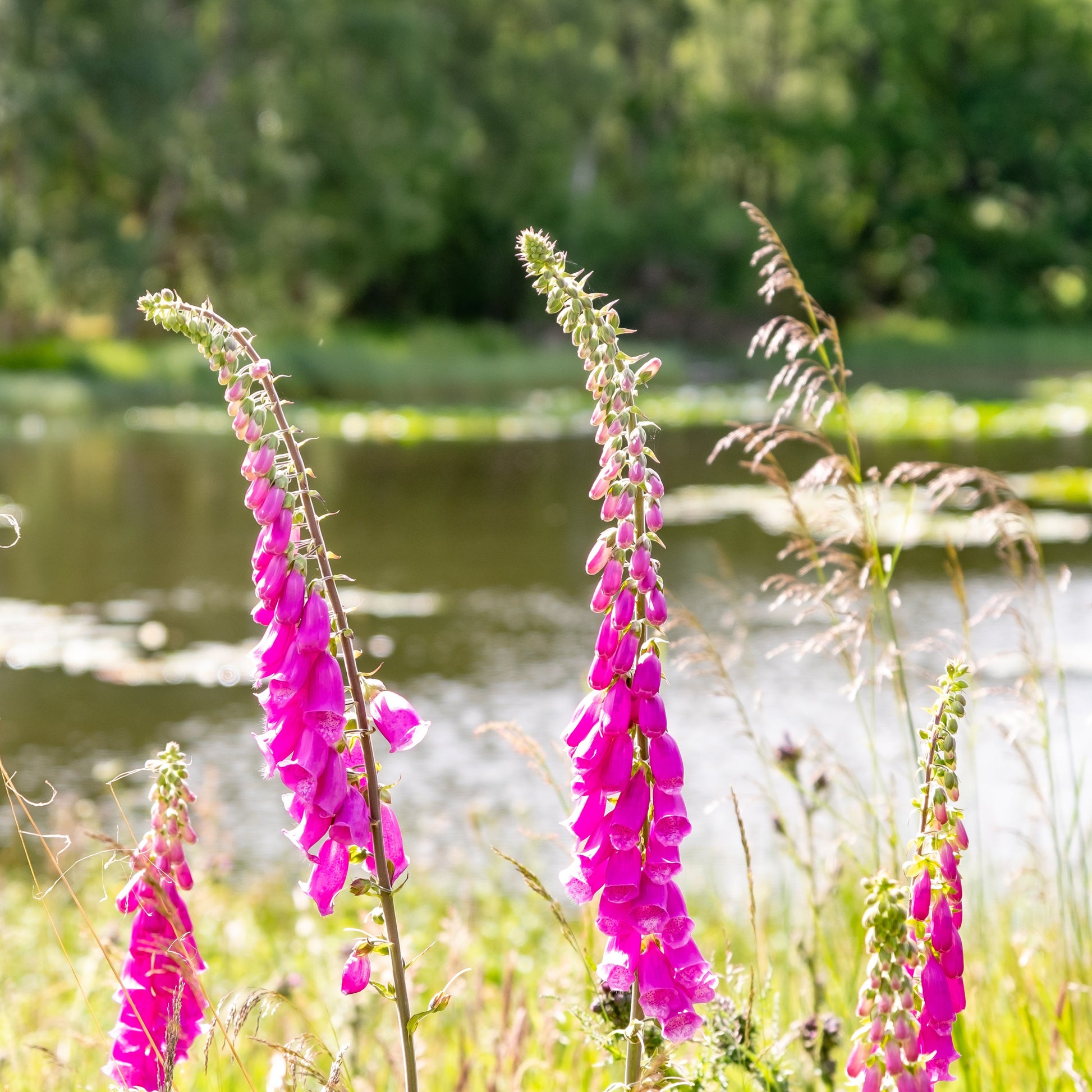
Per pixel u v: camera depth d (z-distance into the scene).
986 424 35.50
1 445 32.72
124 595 17.11
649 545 2.20
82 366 48.28
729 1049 2.81
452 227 61.59
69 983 5.14
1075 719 10.24
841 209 70.50
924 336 65.94
